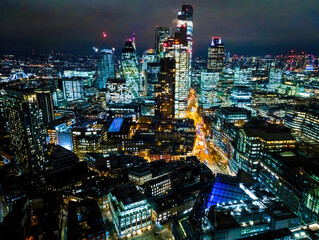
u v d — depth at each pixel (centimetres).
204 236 11606
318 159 18938
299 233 10781
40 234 15638
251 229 11900
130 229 17038
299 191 16850
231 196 16050
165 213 18375
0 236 14012
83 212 17425
